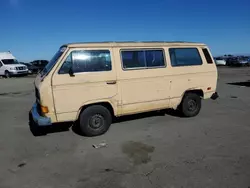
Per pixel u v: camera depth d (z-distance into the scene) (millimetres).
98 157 4320
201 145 4738
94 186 3365
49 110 4871
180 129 5766
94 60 5184
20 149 4785
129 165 3971
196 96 6656
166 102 6109
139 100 5707
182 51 6273
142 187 3299
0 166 4062
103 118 5422
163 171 3727
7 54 26703
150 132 5609
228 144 4750
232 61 38875
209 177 3506
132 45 5598
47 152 4609
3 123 6629
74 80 4977
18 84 17219
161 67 5934
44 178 3629
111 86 5328
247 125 5988
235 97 10094
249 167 3779
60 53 5184
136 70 5598
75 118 5145
